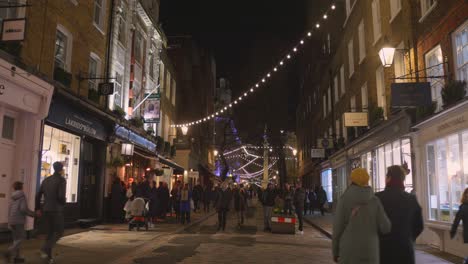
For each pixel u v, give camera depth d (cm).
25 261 875
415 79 1446
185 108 4162
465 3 1140
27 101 1196
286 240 1478
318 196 2836
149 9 2734
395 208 482
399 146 1582
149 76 2712
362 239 452
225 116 7650
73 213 1565
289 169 6384
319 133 3903
